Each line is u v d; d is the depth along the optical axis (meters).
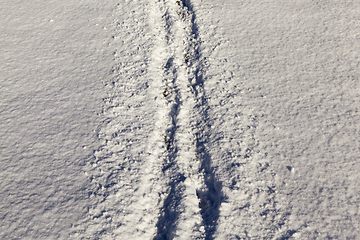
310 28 5.12
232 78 4.29
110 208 2.89
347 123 3.64
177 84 4.38
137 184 3.15
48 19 5.38
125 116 3.82
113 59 4.61
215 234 2.75
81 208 2.86
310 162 3.30
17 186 3.02
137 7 5.73
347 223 2.80
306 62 4.48
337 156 3.33
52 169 3.18
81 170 3.18
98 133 3.56
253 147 3.46
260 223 2.83
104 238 2.68
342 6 5.61
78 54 4.68
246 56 4.63
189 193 3.13
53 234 2.67
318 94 4.02
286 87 4.13
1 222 2.72
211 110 3.91
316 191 3.05
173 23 5.39
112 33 5.11
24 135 3.51
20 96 3.99
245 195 3.03
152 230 2.95
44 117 3.73
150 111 3.93
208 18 5.42
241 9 5.64
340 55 4.55
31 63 4.48
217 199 3.06
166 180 3.32
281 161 3.33
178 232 2.78
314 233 2.75
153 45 4.88
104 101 3.96
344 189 3.05
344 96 3.97
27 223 2.73
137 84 4.25
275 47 4.76
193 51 4.91
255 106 3.92
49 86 4.14
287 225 2.81
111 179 3.13
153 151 3.55
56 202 2.90
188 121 3.95
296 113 3.81
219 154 3.42
